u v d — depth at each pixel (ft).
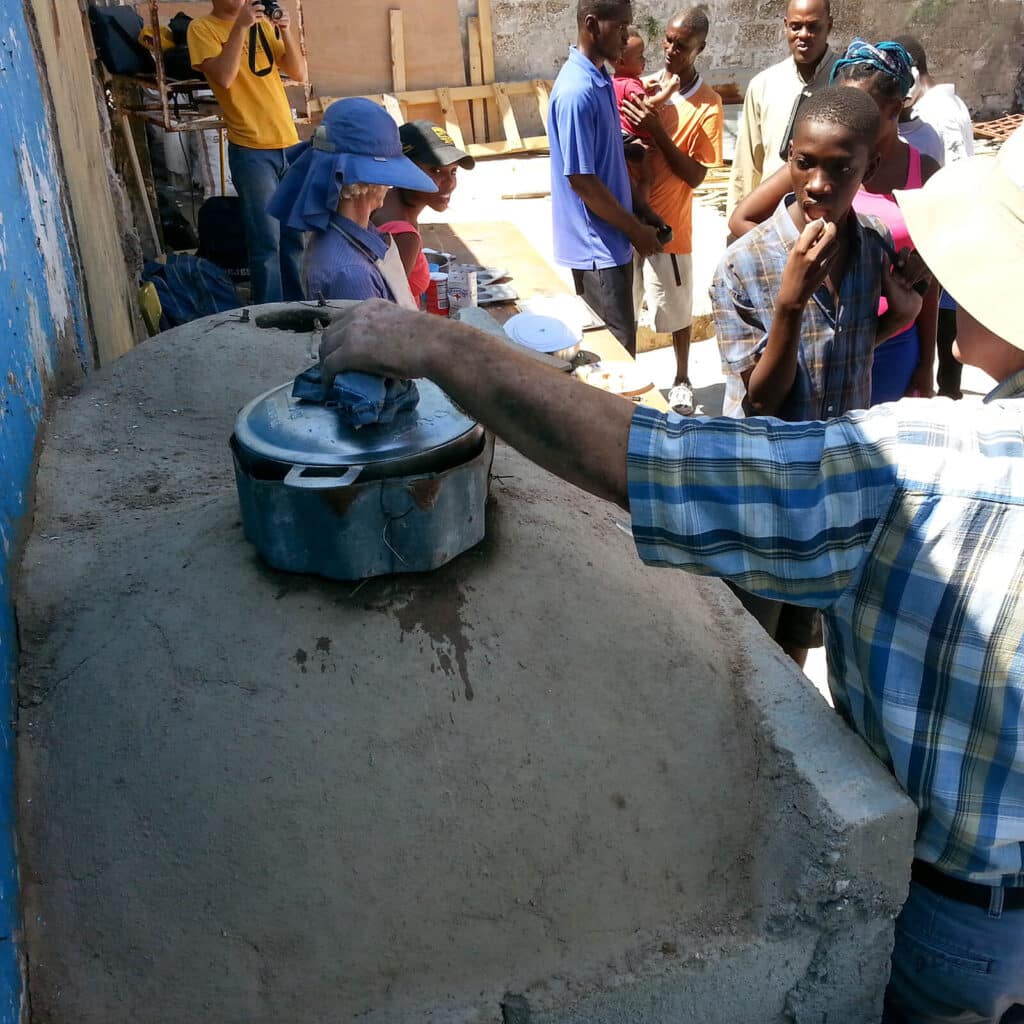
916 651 4.01
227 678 4.80
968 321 4.50
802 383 8.64
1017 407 4.00
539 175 31.65
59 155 10.17
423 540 4.89
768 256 8.64
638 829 4.94
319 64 32.76
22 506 5.84
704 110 16.49
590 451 4.04
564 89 13.58
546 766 4.86
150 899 4.51
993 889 4.58
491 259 15.34
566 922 4.77
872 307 8.76
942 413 3.95
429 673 4.85
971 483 3.78
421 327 4.40
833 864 4.66
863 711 4.63
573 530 5.76
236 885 4.51
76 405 7.34
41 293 7.56
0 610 4.94
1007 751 4.06
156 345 8.00
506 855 4.72
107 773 4.72
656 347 20.21
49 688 5.05
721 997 4.94
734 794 5.14
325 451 4.67
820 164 7.92
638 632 5.35
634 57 16.30
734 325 8.87
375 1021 4.50
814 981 5.00
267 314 8.46
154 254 21.45
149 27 21.38
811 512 3.87
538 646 5.08
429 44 33.40
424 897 4.61
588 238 14.38
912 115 13.21
